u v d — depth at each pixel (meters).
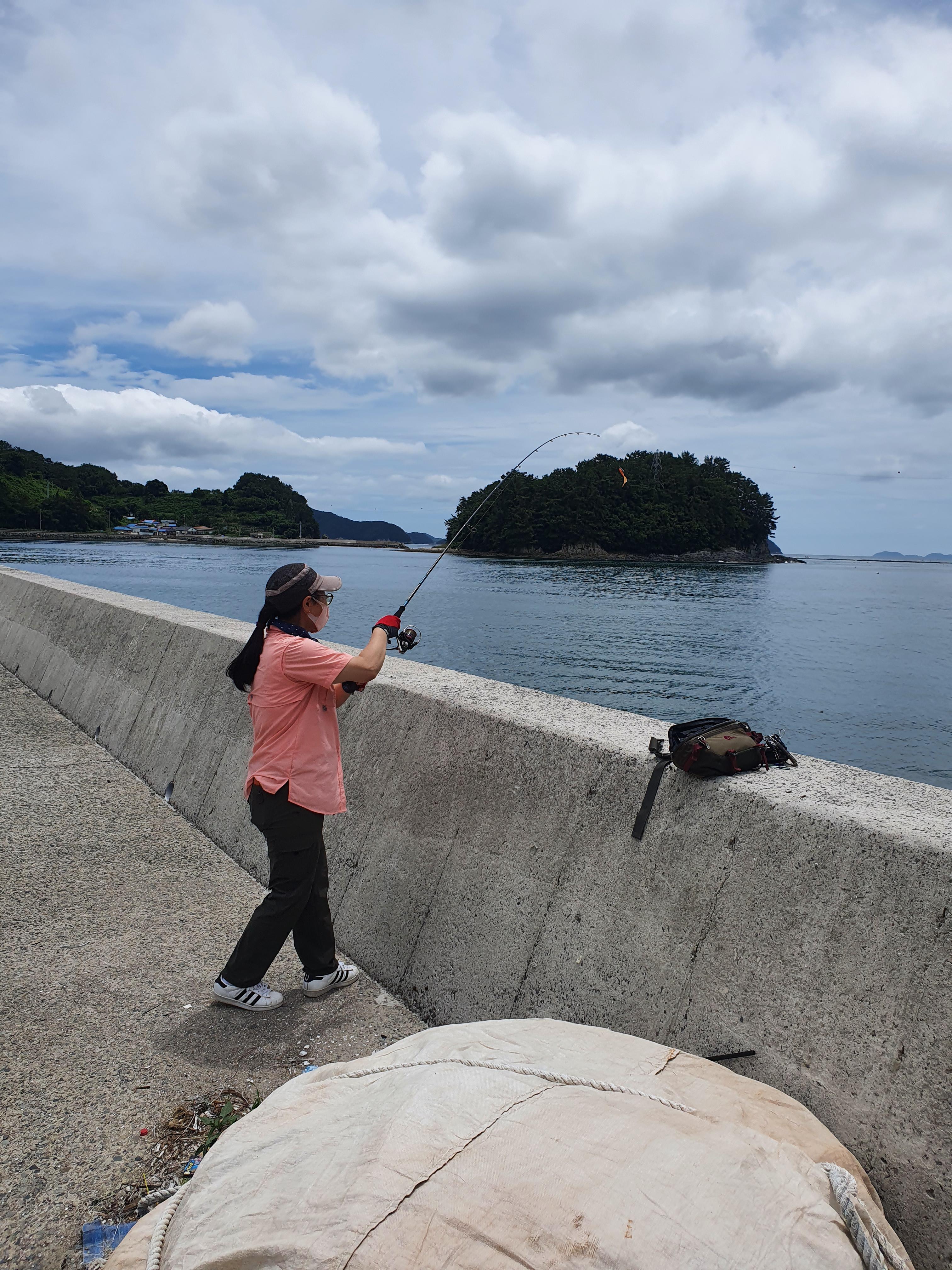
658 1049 1.86
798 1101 1.85
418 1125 1.53
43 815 4.82
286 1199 1.50
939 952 1.76
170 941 3.41
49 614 8.85
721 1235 1.26
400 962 3.10
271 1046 2.74
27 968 3.16
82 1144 2.26
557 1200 1.33
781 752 2.49
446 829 3.18
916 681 24.91
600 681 23.20
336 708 2.91
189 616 6.55
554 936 2.60
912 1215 1.64
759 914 2.09
